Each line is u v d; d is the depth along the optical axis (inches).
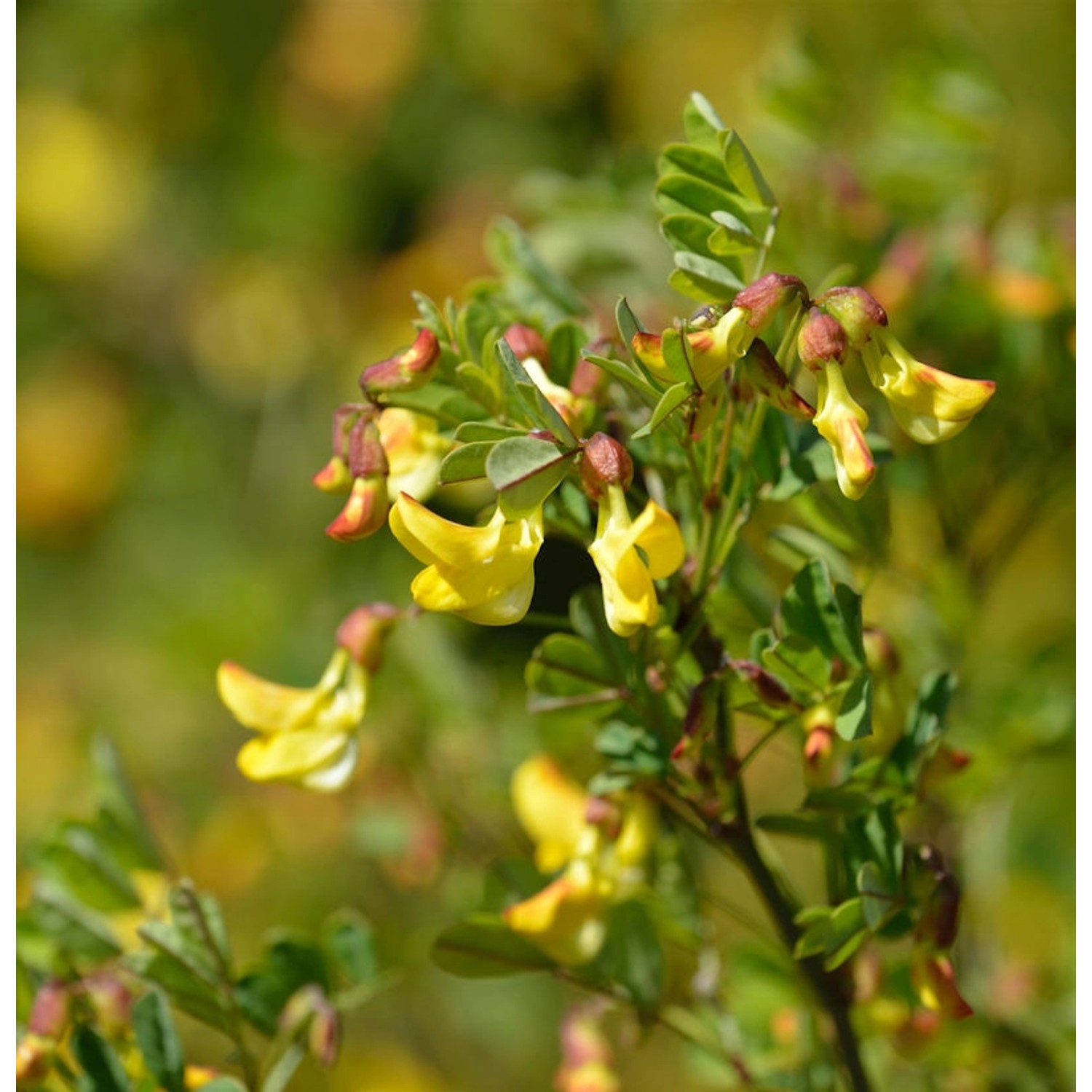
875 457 17.5
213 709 38.5
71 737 41.6
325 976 18.1
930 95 21.9
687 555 17.1
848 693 16.7
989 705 20.7
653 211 21.4
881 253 20.9
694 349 16.1
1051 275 20.8
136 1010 17.3
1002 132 22.0
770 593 18.3
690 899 18.8
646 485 17.6
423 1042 34.3
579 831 18.4
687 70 42.3
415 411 17.1
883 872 16.9
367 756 21.1
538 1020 34.0
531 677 17.3
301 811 27.7
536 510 16.2
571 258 21.4
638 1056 33.4
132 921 18.6
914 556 21.1
